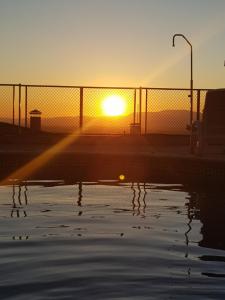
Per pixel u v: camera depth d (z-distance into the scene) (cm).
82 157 994
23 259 346
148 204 586
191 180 860
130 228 451
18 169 975
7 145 1307
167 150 1249
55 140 1347
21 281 300
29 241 397
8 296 276
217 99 1010
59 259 346
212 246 386
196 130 1033
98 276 310
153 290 287
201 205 580
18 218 490
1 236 414
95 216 507
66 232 431
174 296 278
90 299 272
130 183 798
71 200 606
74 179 845
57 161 988
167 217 506
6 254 358
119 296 277
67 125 1359
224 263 340
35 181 807
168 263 339
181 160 916
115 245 388
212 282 301
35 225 458
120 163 989
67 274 313
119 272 318
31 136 1345
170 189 726
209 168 852
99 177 886
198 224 471
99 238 409
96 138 1373
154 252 367
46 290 285
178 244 392
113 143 1377
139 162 977
